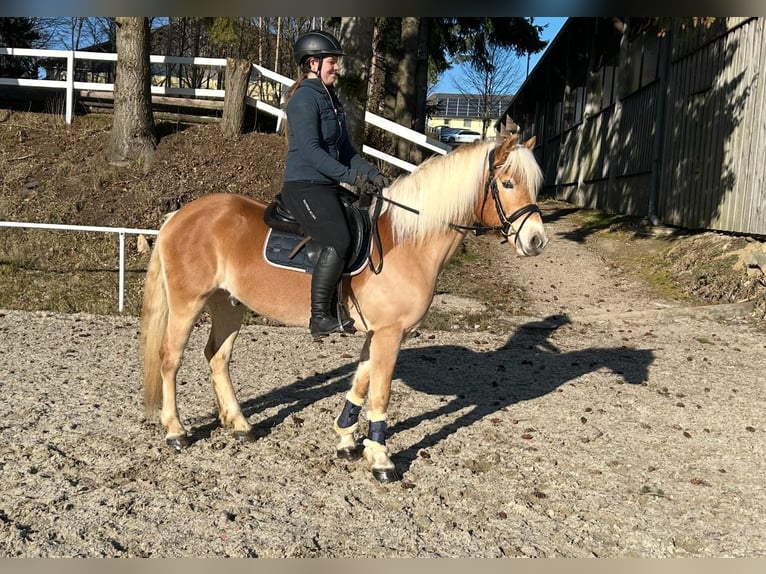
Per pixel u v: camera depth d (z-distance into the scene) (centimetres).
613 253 1489
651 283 1229
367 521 423
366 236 471
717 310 1030
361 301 472
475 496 464
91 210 1250
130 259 1141
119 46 1384
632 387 719
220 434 552
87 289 1030
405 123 2031
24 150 1413
